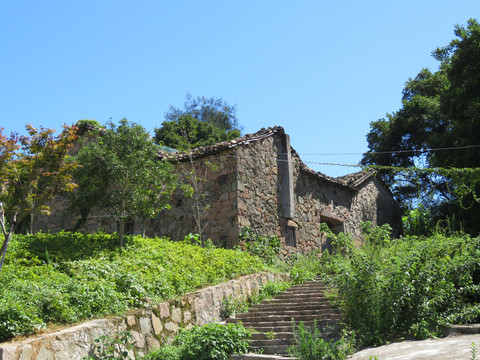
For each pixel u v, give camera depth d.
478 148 17.12
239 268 11.39
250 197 13.80
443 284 8.07
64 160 9.27
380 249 9.30
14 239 10.45
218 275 10.71
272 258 13.08
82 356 6.71
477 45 17.03
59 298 7.28
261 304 10.40
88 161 10.74
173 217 14.16
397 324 7.70
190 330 8.59
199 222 13.26
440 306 7.93
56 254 9.52
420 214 20.56
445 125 23.95
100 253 9.81
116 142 11.05
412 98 25.66
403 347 6.68
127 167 10.76
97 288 7.97
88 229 14.79
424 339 7.18
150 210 10.92
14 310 6.49
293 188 15.63
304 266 13.12
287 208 15.05
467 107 17.03
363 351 7.07
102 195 10.59
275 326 8.88
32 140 8.52
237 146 13.77
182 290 9.41
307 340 7.27
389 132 26.09
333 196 17.98
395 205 23.52
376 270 8.22
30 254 9.20
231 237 13.13
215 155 14.05
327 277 9.06
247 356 7.62
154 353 7.62
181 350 7.77
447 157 19.02
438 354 5.73
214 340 7.77
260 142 14.81
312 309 9.40
